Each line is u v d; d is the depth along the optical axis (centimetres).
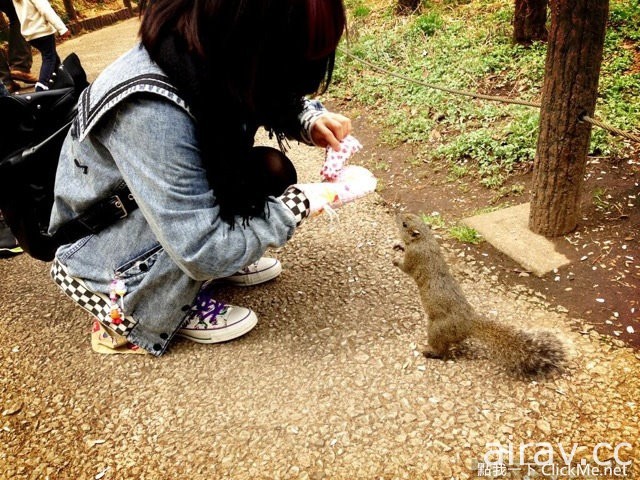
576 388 190
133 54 171
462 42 512
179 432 190
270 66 159
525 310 232
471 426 180
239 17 144
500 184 324
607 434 173
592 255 257
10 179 196
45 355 235
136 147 165
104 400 208
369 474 167
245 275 259
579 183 259
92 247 205
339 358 214
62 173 193
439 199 326
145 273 202
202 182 177
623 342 209
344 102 484
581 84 234
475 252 274
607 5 222
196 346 229
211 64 154
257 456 177
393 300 244
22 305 271
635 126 339
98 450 187
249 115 167
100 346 232
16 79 671
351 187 211
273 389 203
